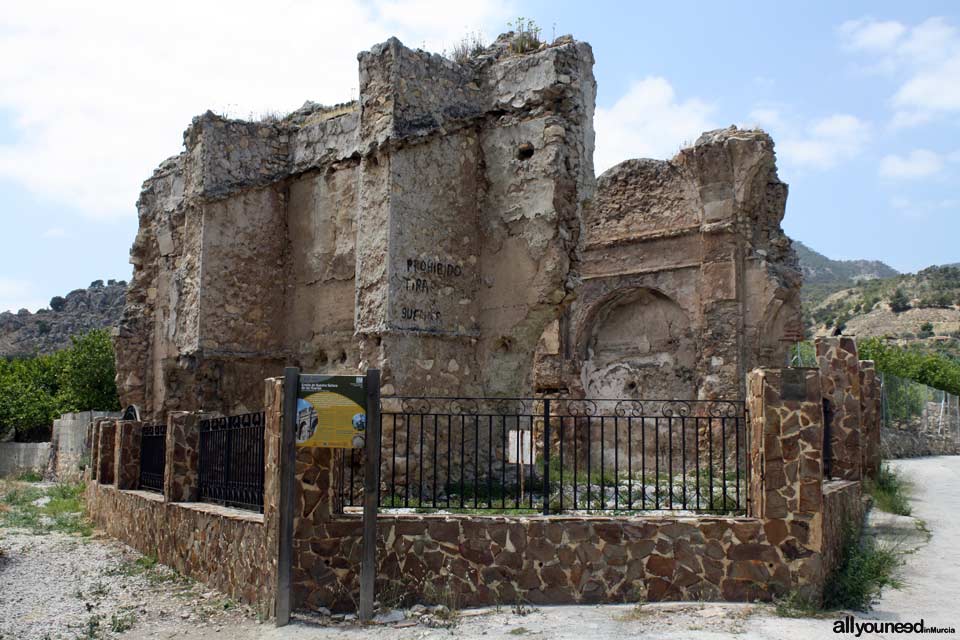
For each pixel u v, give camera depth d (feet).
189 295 60.49
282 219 63.16
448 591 28.81
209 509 38.22
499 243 50.16
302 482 29.07
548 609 28.02
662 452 78.13
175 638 27.78
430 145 49.19
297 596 28.63
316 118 63.36
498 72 51.21
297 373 28.53
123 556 45.88
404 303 46.93
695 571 28.58
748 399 30.58
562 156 48.24
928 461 90.94
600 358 85.97
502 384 49.24
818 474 28.25
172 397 67.00
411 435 46.03
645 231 82.64
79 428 104.17
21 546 49.60
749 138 74.84
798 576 28.07
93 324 364.79
